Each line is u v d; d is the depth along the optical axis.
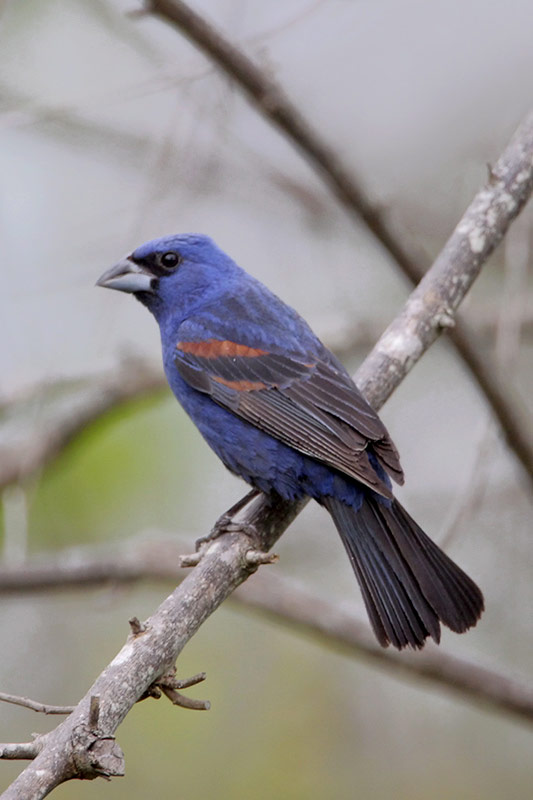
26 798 5.58
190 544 12.24
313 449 8.52
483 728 12.91
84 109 10.78
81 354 12.91
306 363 9.30
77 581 12.05
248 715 13.00
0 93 12.14
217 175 13.09
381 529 8.30
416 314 8.48
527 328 13.26
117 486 12.95
